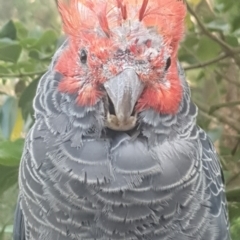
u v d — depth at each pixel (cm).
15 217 37
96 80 30
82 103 31
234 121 49
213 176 35
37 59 41
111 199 31
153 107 31
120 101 29
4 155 36
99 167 31
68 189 31
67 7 31
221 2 45
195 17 43
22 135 46
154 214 31
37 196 32
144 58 29
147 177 31
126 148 31
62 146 31
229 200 43
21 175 33
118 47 29
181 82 33
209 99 51
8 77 43
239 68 48
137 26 30
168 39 30
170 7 31
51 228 32
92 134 31
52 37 41
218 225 34
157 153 31
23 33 45
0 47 40
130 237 31
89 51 30
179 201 32
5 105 42
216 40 44
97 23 30
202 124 47
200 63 46
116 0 30
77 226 31
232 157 46
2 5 53
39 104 33
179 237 32
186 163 32
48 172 31
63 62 31
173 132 32
